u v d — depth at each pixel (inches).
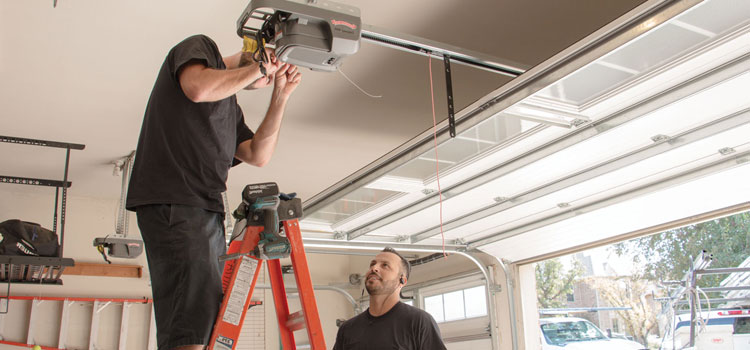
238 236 69.5
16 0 131.9
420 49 128.7
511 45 155.2
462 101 187.6
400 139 218.8
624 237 219.0
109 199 285.9
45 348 249.4
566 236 224.5
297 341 319.9
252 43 69.7
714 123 135.5
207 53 60.5
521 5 137.0
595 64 109.2
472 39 151.7
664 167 159.2
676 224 201.0
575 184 171.9
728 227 395.2
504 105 124.6
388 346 105.4
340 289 321.4
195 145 58.8
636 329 447.8
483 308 269.9
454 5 136.9
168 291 54.6
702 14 92.6
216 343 59.9
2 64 159.0
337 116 197.0
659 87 120.6
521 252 249.6
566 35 150.6
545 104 126.0
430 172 172.2
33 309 252.2
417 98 184.1
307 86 175.3
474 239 248.2
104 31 145.3
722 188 168.7
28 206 268.2
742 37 100.6
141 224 57.4
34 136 207.3
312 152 231.6
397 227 231.0
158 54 156.6
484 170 171.6
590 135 140.4
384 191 188.9
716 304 282.2
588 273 500.4
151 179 57.6
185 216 56.2
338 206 205.0
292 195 73.4
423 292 314.7
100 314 269.1
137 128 204.5
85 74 165.9
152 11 137.6
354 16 68.2
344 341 113.6
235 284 64.0
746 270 212.7
